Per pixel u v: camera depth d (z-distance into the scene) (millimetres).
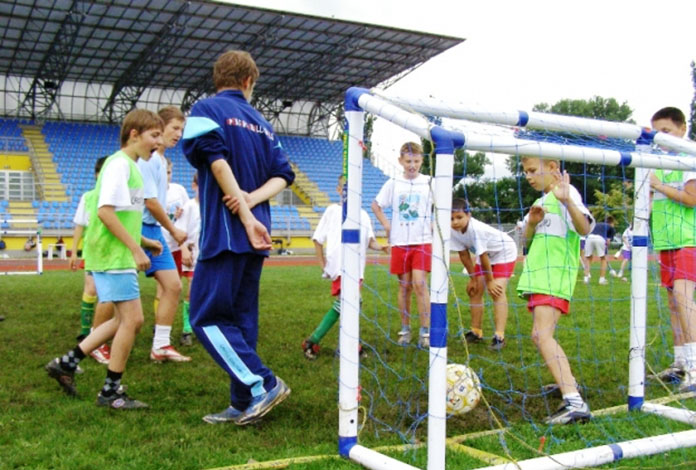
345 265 2973
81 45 23766
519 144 2836
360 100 2932
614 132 3650
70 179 25328
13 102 28109
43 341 5668
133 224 3842
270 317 7309
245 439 3170
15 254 21125
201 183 3318
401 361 5012
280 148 3619
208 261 3279
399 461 2750
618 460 2939
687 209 4523
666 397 4062
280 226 25609
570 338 6074
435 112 3170
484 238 5504
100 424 3369
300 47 24875
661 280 4773
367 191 21859
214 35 23312
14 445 3021
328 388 4184
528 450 3031
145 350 5379
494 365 4938
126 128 3887
